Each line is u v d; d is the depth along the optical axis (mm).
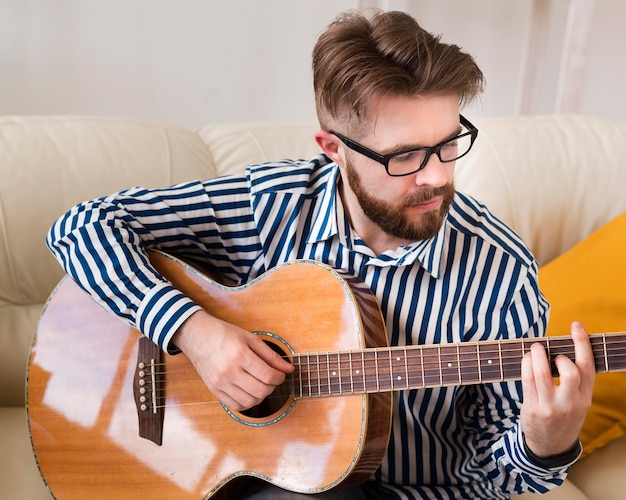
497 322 1145
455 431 1197
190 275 1196
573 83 2617
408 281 1150
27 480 1252
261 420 1116
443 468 1196
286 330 1128
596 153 1775
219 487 1127
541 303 1179
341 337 1095
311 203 1226
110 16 2434
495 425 1164
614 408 1471
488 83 2965
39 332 1227
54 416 1202
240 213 1241
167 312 1112
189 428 1149
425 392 1157
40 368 1216
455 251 1156
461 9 2826
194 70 2576
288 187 1231
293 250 1215
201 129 1750
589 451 1475
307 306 1124
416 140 991
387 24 1017
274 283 1154
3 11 2324
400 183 1025
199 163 1643
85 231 1157
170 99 2584
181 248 1253
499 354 1028
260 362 1059
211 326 1093
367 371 1075
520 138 1753
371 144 1019
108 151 1569
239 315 1157
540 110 3084
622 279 1555
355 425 1075
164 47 2520
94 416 1186
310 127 1761
